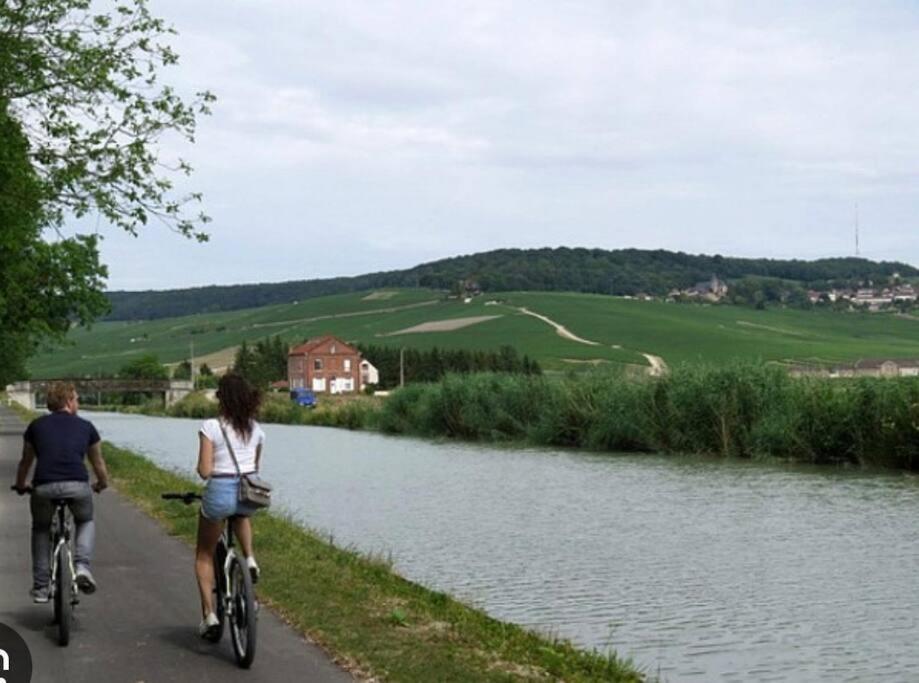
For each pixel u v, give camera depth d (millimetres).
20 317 37531
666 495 29938
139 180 25672
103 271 38812
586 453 46781
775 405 42781
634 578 17844
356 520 24875
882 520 24750
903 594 16578
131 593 12023
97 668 8859
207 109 26281
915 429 36500
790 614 15266
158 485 24297
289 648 9539
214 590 9875
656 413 46656
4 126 23797
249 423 9289
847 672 12359
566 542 21594
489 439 58688
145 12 25469
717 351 148375
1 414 102938
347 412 80250
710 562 19328
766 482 33344
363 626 10336
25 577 13016
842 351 146375
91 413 137875
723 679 12078
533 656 9680
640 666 12523
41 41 24641
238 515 9227
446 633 10219
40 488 9883
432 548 20812
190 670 8797
